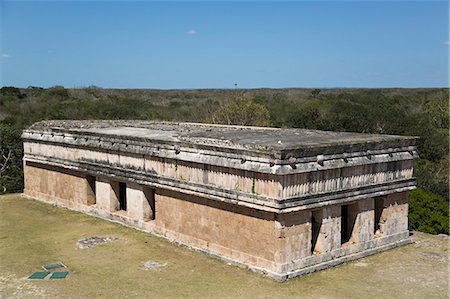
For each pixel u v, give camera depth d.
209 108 59.56
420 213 23.11
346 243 18.70
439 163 42.38
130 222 22.39
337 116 49.28
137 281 16.09
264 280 16.16
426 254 19.20
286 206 15.88
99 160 23.47
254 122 47.72
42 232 21.81
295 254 16.69
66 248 19.48
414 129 45.62
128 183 22.42
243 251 17.41
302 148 16.08
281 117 59.09
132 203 22.36
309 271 16.80
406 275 16.89
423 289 15.70
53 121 30.22
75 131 24.70
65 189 26.52
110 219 23.58
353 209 18.77
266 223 16.53
